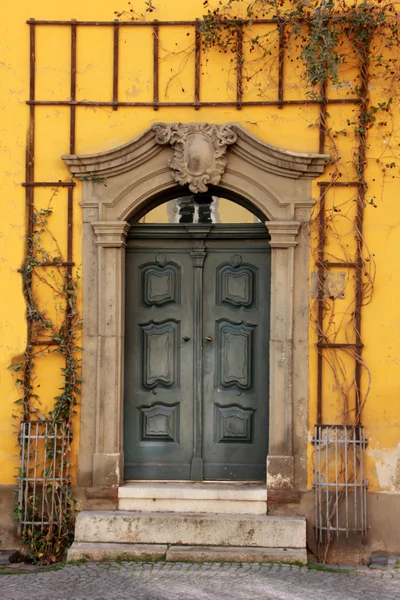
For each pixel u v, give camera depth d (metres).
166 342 7.30
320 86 6.95
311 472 6.91
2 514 7.06
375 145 6.94
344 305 6.93
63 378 7.07
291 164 6.92
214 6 7.04
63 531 6.94
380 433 6.88
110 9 7.11
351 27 6.89
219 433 7.26
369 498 6.87
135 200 7.08
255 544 6.65
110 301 7.07
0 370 7.10
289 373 6.91
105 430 7.03
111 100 7.11
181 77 7.07
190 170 6.96
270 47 7.00
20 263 7.12
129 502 6.95
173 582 6.01
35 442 7.04
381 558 6.68
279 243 6.95
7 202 7.14
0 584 6.08
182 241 7.30
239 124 6.95
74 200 7.12
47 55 7.14
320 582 6.06
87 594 5.80
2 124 7.15
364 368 6.91
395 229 6.92
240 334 7.27
